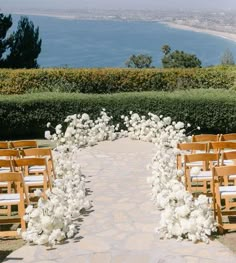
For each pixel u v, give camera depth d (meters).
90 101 14.37
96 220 6.81
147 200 7.74
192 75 17.73
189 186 7.28
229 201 7.46
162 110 14.38
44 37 149.00
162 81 17.81
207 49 116.44
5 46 25.28
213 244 5.82
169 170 8.12
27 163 7.24
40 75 17.34
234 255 5.48
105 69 18.02
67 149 12.12
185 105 14.32
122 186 8.70
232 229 6.37
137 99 14.38
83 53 103.62
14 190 8.17
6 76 17.25
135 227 6.48
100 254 5.61
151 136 13.00
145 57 45.88
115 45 127.75
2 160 7.16
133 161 10.80
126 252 5.64
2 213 7.28
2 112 14.29
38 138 14.59
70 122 14.12
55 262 5.44
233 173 6.27
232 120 14.35
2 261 5.52
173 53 38.34
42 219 6.00
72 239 6.11
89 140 12.59
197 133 14.71
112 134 13.29
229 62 36.78
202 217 6.04
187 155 7.12
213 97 14.33
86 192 8.33
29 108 14.35
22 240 6.32
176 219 6.13
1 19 24.75
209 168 8.16
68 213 6.61
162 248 5.73
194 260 5.35
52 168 8.73
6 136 14.71
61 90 17.00
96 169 10.11
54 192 6.93
